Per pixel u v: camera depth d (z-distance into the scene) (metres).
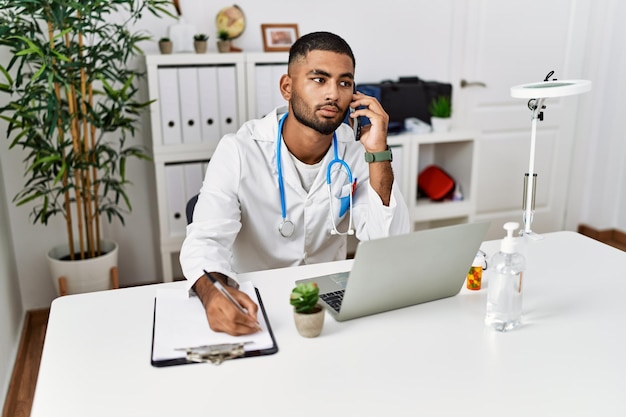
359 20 3.24
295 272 1.44
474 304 1.28
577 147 3.81
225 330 1.13
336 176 1.69
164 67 2.64
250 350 1.08
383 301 1.21
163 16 2.88
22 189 2.75
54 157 2.40
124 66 2.85
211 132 2.77
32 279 2.87
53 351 1.10
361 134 1.56
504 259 1.16
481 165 3.65
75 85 2.44
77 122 2.48
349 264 1.50
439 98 3.32
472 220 3.29
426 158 3.55
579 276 1.43
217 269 1.32
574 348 1.10
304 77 1.46
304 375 1.01
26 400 2.26
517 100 3.62
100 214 2.87
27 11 2.27
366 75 3.34
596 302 1.29
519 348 1.10
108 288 2.68
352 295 1.16
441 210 3.21
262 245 1.71
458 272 1.27
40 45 2.26
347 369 1.02
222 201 1.57
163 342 1.10
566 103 3.70
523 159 3.73
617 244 3.80
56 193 2.81
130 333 1.16
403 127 3.18
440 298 1.30
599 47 3.64
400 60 3.38
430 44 3.41
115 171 2.97
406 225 1.63
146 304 1.29
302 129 1.54
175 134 2.72
